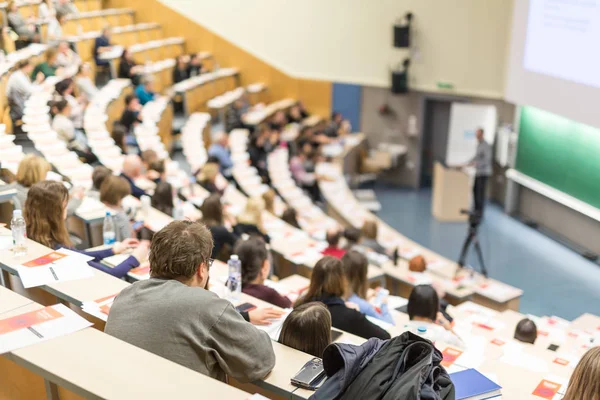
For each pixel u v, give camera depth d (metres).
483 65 12.84
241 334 2.24
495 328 5.38
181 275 2.39
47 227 3.59
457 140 12.16
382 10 13.63
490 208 12.60
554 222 11.31
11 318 2.45
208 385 2.05
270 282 5.06
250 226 6.68
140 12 14.95
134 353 2.19
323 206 12.05
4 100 7.79
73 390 2.05
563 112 9.91
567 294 9.04
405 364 2.13
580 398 2.53
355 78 14.27
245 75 15.09
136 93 11.16
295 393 2.20
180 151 11.57
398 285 6.94
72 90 9.12
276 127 13.04
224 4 14.98
